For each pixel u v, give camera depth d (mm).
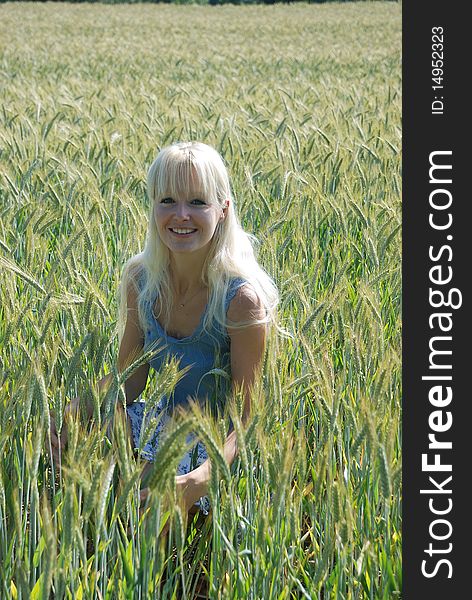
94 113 9969
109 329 3449
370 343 3316
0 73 17188
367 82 16844
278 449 2562
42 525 2676
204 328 3361
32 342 3650
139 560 2584
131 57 24359
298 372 3605
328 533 2559
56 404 2814
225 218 3316
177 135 8125
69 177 6137
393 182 5957
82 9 55375
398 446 3066
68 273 3984
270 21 44844
